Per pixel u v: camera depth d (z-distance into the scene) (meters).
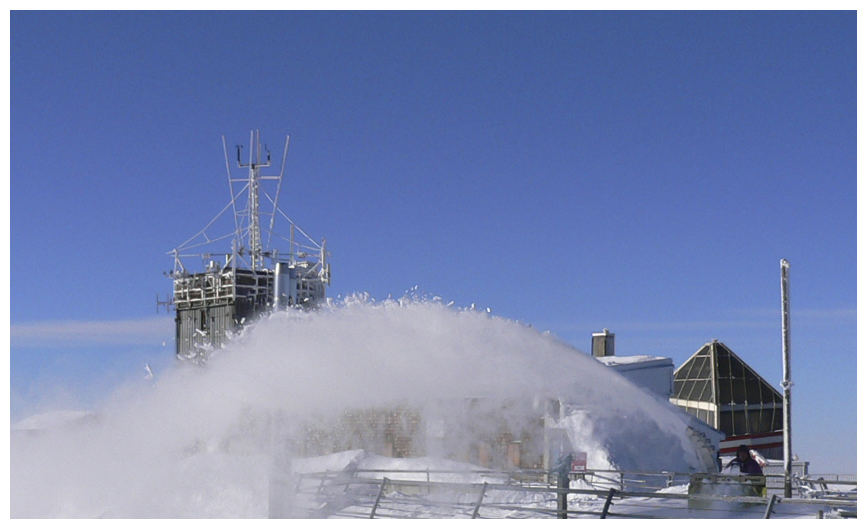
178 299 67.56
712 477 20.95
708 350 53.91
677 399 53.81
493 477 26.52
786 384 22.62
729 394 52.03
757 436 50.94
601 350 42.66
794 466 27.03
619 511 20.72
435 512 21.22
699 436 29.50
